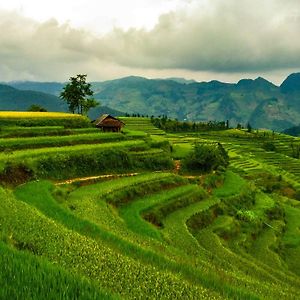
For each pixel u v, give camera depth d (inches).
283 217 3174.2
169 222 2060.8
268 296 1050.1
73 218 1347.2
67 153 2536.9
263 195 3550.7
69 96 4832.7
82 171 2539.4
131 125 7130.9
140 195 2322.8
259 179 4650.6
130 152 3046.3
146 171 2997.0
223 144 6978.4
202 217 2319.1
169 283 802.2
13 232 921.5
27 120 3307.1
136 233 1519.4
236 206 2856.8
